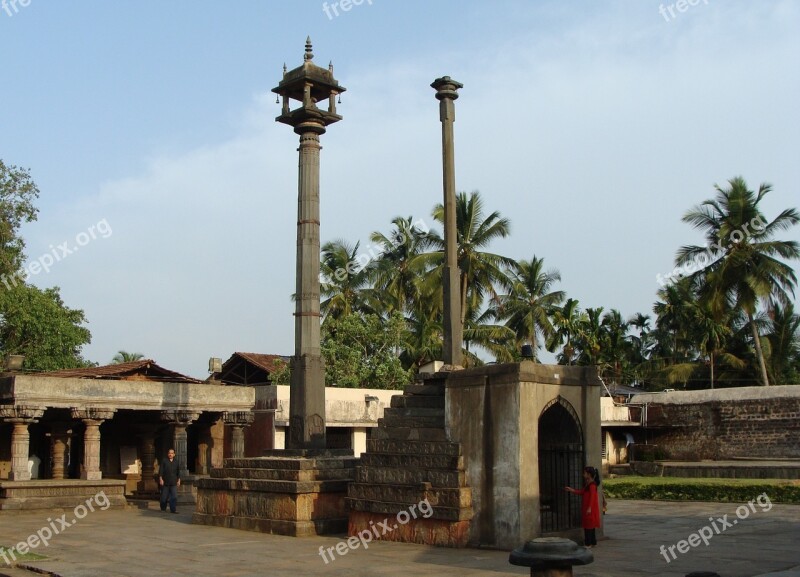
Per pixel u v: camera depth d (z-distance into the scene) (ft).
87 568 39.11
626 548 44.70
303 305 56.80
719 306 132.98
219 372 85.66
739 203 131.34
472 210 138.92
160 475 70.03
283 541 48.39
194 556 42.78
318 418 56.08
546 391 45.29
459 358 52.65
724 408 113.09
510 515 42.78
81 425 87.25
